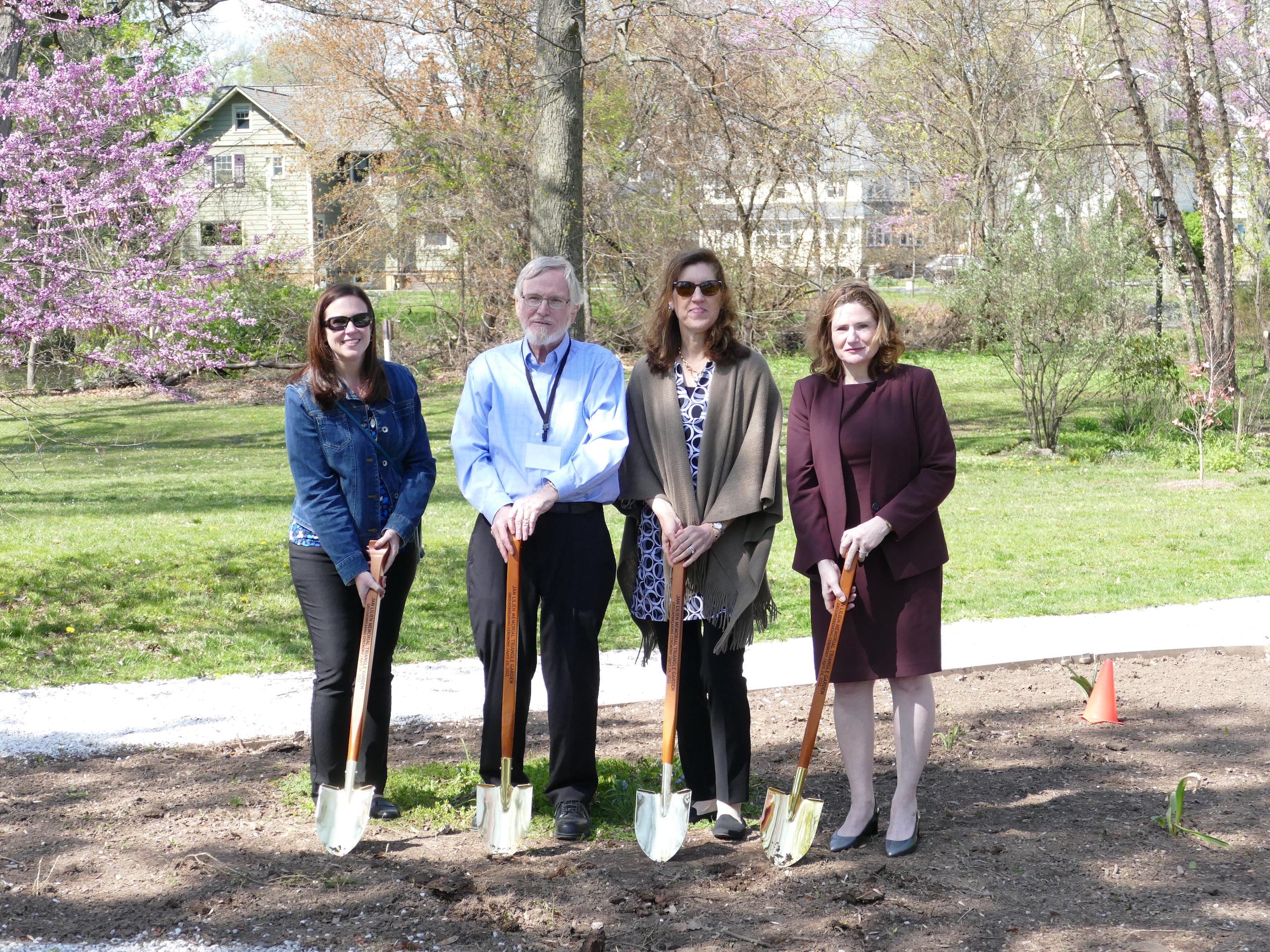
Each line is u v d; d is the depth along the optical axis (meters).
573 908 3.27
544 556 3.72
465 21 17.58
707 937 3.08
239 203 37.34
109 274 12.33
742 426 3.71
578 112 11.38
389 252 30.38
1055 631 6.98
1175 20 18.95
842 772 4.52
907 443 3.60
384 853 3.67
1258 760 4.62
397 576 3.89
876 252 33.53
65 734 4.96
